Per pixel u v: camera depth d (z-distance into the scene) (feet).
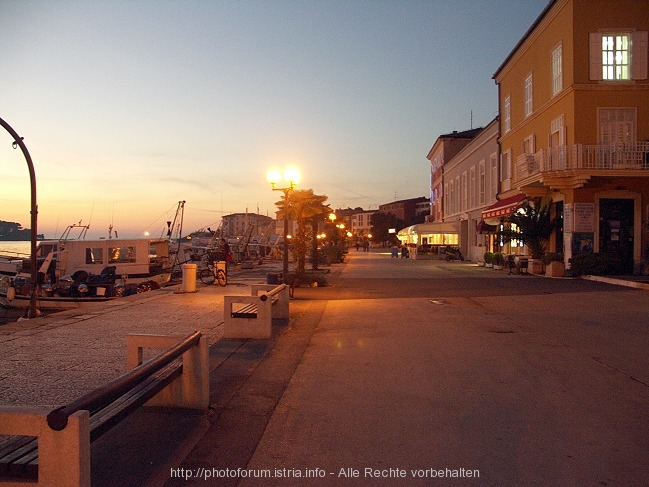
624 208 77.46
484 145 126.82
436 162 206.28
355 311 46.47
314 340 33.60
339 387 23.15
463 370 25.76
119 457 15.57
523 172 87.92
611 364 26.81
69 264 84.17
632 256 77.36
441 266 121.49
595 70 74.74
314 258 108.68
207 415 19.42
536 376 24.61
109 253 84.79
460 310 46.32
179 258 128.26
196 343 19.53
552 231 86.99
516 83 101.30
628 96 74.64
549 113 83.92
